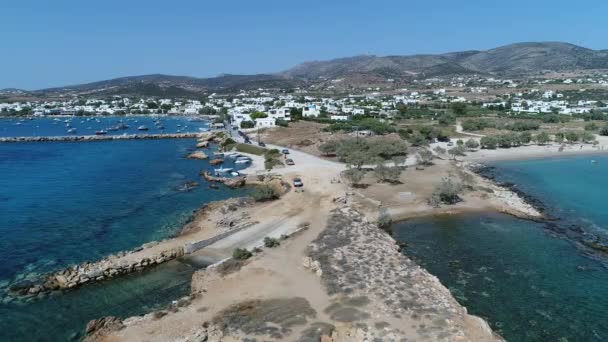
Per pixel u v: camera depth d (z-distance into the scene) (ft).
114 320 137.39
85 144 610.24
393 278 159.22
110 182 359.05
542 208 284.82
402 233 233.76
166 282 174.70
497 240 223.71
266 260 181.16
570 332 141.49
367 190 310.65
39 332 140.36
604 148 533.55
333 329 126.31
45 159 475.72
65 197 309.42
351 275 160.76
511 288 171.01
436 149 477.36
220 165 435.94
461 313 137.18
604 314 152.46
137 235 232.12
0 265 193.26
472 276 181.47
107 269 179.32
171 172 403.95
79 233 235.20
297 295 149.07
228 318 134.10
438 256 202.49
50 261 198.08
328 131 581.94
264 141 567.59
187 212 274.77
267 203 278.26
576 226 248.73
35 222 253.65
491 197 299.58
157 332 128.88
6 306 156.87
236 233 222.89
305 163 415.44
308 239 206.08
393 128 590.96
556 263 195.62
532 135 582.76
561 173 404.77
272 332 124.77
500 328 143.33
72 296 164.04
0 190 328.49
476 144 527.40
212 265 181.57
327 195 291.79
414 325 126.52
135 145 598.75
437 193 287.48
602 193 329.93
